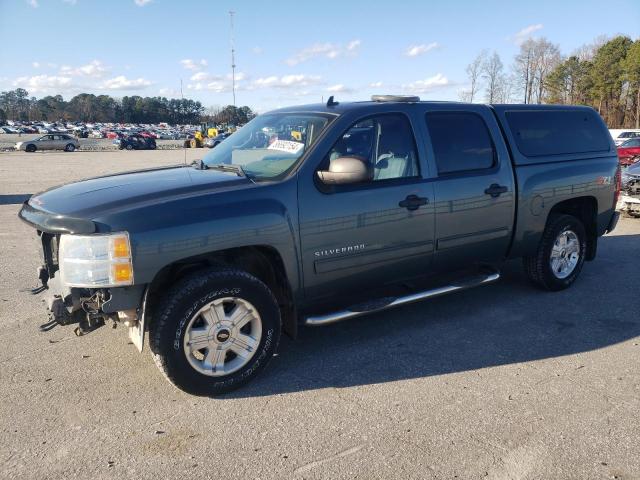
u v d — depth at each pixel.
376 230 4.06
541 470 2.75
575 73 74.94
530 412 3.30
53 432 3.10
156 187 3.61
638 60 66.25
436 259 4.52
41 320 4.82
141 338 3.26
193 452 2.91
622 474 2.72
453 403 3.41
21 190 16.11
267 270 3.93
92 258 3.13
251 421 3.23
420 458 2.85
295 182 3.71
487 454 2.88
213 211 3.40
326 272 3.90
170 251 3.24
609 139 6.04
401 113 4.34
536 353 4.16
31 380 3.72
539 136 5.30
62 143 46.16
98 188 3.74
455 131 4.64
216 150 4.73
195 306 3.36
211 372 3.49
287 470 2.76
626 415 3.27
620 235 8.58
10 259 7.06
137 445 2.97
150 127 122.25
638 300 5.39
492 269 5.05
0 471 2.75
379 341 4.40
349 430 3.12
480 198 4.66
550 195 5.22
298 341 4.41
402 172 4.26
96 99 157.75
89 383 3.68
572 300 5.38
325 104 4.43
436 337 4.47
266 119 4.66
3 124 116.38
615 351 4.20
